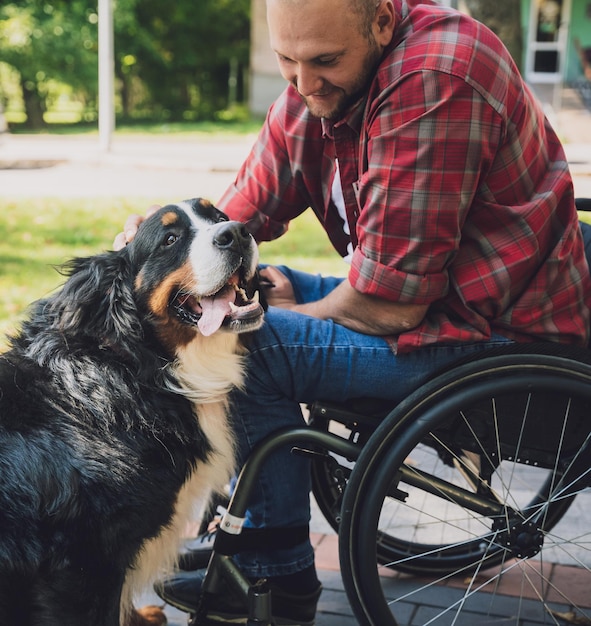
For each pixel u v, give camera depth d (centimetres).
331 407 243
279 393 246
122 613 244
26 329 242
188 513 250
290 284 280
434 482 239
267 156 279
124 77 2400
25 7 2083
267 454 241
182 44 2447
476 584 291
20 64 2038
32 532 214
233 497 242
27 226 842
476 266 231
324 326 242
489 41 222
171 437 235
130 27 2277
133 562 229
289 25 221
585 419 238
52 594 216
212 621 257
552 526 281
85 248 759
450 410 220
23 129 1945
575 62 2034
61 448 220
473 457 275
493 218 230
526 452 243
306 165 268
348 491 224
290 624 260
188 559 279
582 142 1380
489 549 271
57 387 227
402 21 231
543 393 230
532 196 235
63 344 232
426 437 242
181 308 239
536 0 2022
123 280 240
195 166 1238
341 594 289
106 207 941
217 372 242
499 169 228
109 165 1285
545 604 262
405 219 222
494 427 237
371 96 227
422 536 314
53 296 247
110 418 227
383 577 298
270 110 279
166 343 239
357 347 237
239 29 2480
